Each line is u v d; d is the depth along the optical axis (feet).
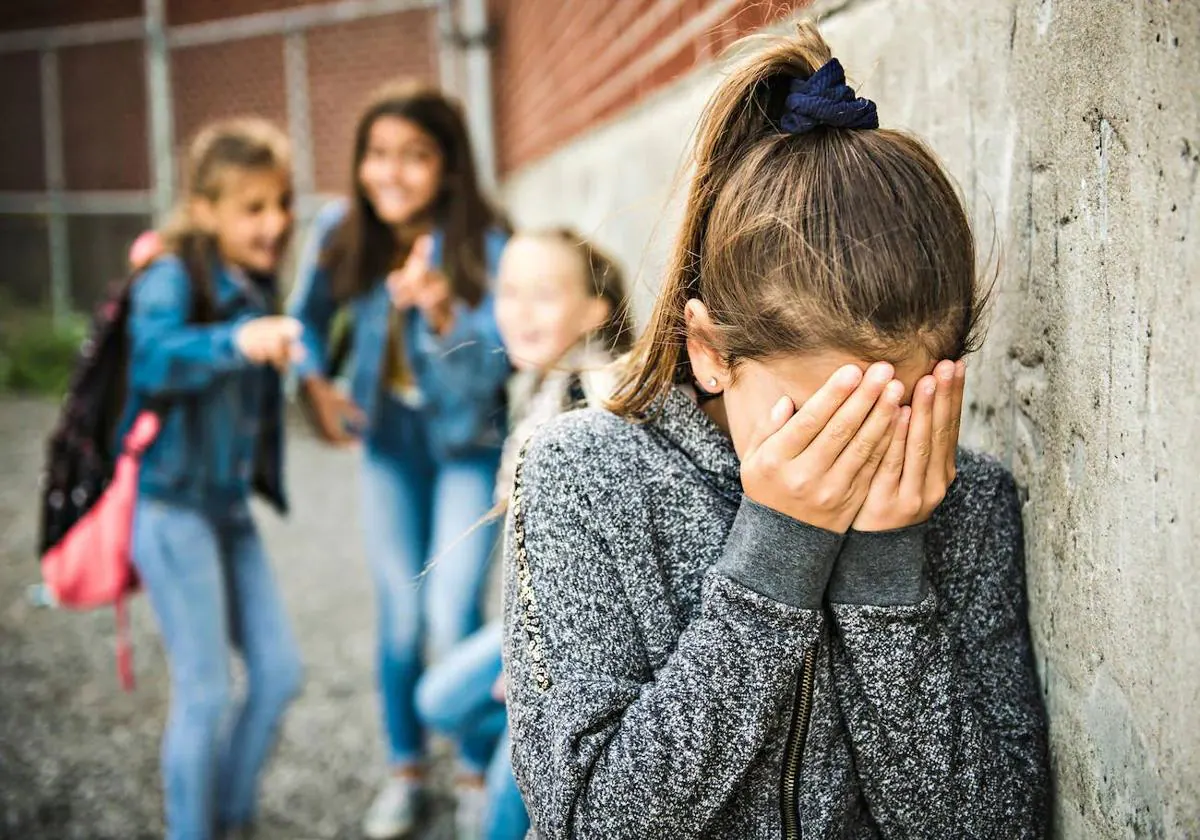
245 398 7.74
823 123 3.21
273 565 15.40
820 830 3.53
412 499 8.92
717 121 3.40
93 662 12.19
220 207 7.83
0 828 8.82
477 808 7.97
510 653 3.54
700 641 3.26
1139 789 3.25
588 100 13.96
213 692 7.57
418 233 8.83
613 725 3.34
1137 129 3.12
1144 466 3.16
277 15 34.12
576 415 3.79
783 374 3.21
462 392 8.39
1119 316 3.26
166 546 7.43
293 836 8.73
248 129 7.98
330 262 9.11
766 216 3.12
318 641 12.64
